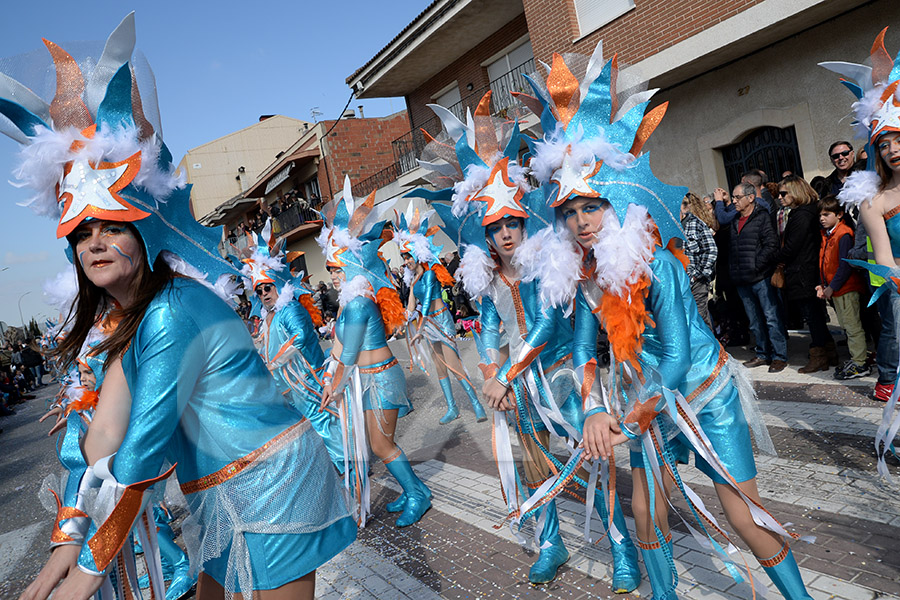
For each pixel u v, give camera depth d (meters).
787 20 7.38
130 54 1.59
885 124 2.86
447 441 3.04
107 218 1.49
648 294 2.13
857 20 7.33
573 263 2.30
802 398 4.79
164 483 1.71
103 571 1.42
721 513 3.23
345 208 3.67
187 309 1.55
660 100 9.70
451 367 3.00
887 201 3.00
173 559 3.34
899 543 2.63
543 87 2.31
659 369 2.09
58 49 1.57
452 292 7.20
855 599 2.33
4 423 11.69
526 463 2.89
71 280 1.89
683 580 2.69
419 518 3.73
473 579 3.03
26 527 4.46
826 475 3.41
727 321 6.95
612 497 2.48
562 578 2.89
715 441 2.15
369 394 3.28
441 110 2.77
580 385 2.32
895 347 4.13
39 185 1.55
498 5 12.72
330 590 3.19
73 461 1.62
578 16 9.80
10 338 17.89
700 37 8.18
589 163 2.12
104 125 1.53
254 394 1.67
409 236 5.74
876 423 4.00
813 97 7.91
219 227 1.82
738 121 8.77
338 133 22.88
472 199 2.71
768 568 2.18
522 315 2.79
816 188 6.21
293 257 4.88
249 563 1.65
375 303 3.38
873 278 3.16
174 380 1.50
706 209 6.15
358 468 3.48
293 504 1.68
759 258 5.71
